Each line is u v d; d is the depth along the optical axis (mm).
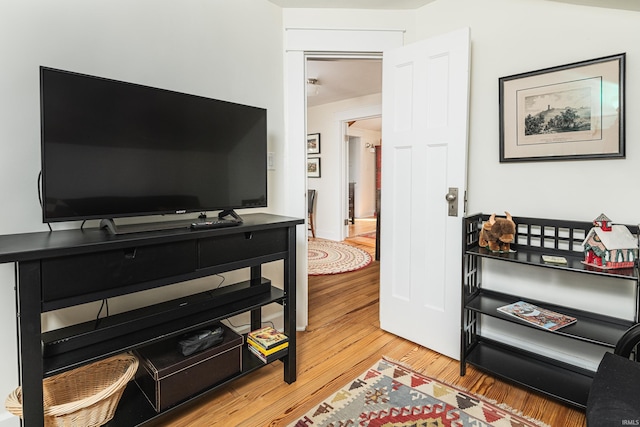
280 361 2082
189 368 1517
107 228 1414
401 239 2350
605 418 938
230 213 1788
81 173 1307
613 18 1658
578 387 1662
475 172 2182
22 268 1031
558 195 1867
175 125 1568
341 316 2793
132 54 1694
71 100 1272
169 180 1559
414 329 2305
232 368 1669
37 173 1455
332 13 2410
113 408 1343
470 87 2178
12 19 1376
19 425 1443
